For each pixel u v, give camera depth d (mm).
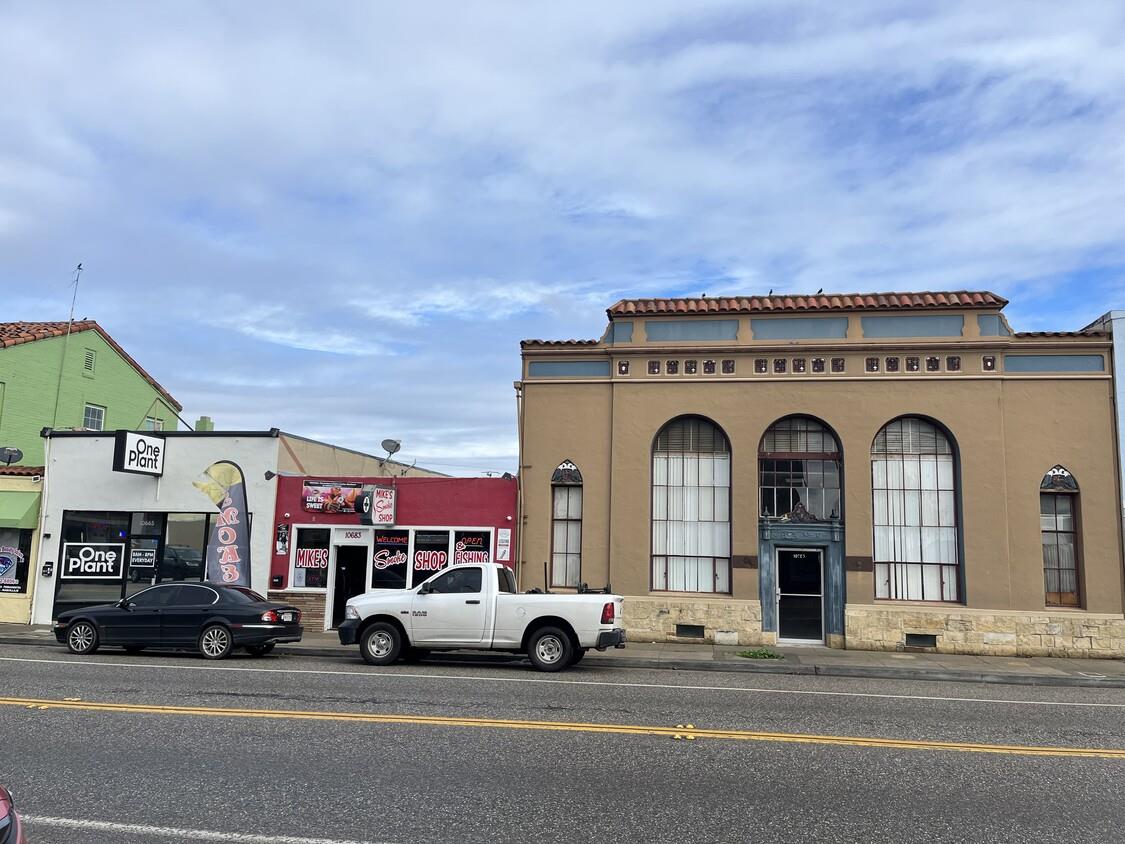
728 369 19031
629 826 5902
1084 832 5969
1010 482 17703
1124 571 17094
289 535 20312
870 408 18375
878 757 8023
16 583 21188
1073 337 17766
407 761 7508
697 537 18984
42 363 27109
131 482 21172
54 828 5691
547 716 9680
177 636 15531
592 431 19422
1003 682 14648
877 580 18172
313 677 12727
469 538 19672
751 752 8109
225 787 6648
